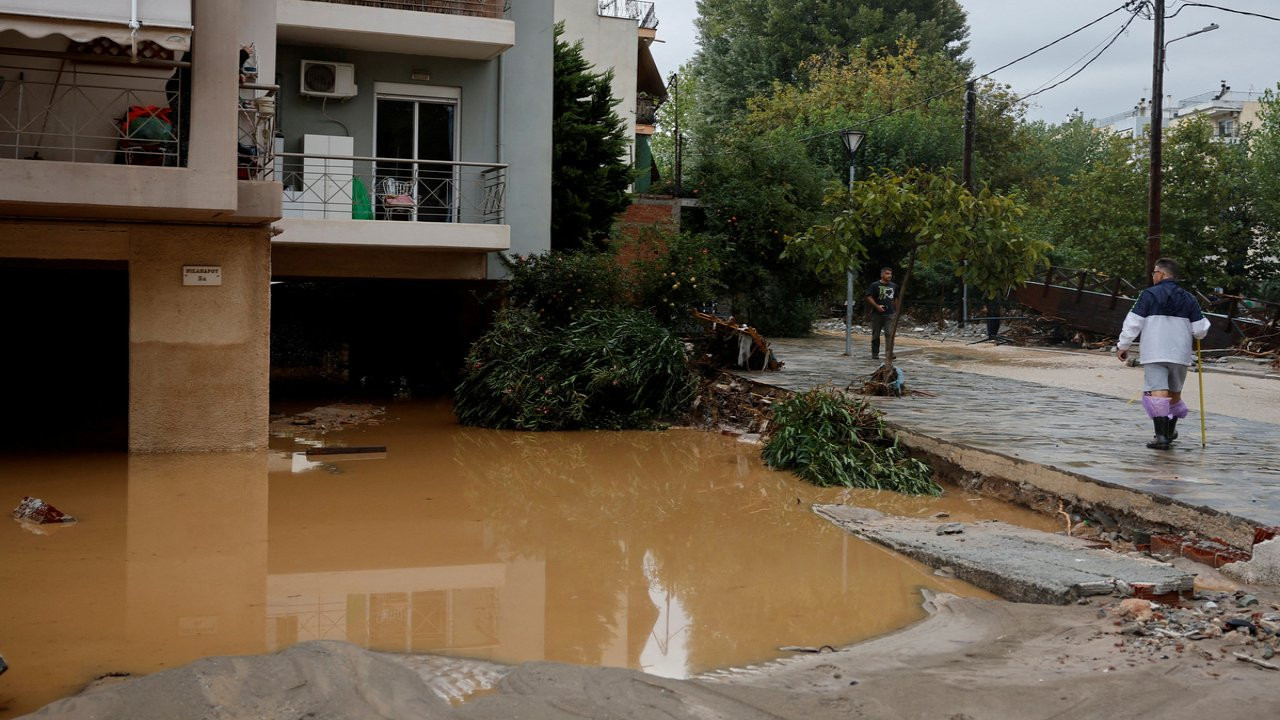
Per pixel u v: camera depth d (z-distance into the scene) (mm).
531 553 8203
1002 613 6191
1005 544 7824
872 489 10812
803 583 7340
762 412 15086
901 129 37938
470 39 16641
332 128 17172
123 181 10742
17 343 17484
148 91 11492
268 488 10508
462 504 9992
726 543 8562
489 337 15727
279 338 22609
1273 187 32969
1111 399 14648
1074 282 28469
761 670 5484
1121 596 6355
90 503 9594
